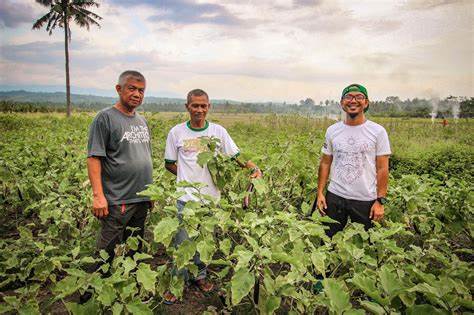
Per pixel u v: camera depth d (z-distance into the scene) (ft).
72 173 16.99
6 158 19.49
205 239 8.09
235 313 9.80
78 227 14.44
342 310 6.38
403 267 7.97
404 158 31.73
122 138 10.27
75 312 7.07
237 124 53.21
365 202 10.77
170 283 8.82
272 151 15.10
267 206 12.11
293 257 6.88
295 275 7.33
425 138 53.62
